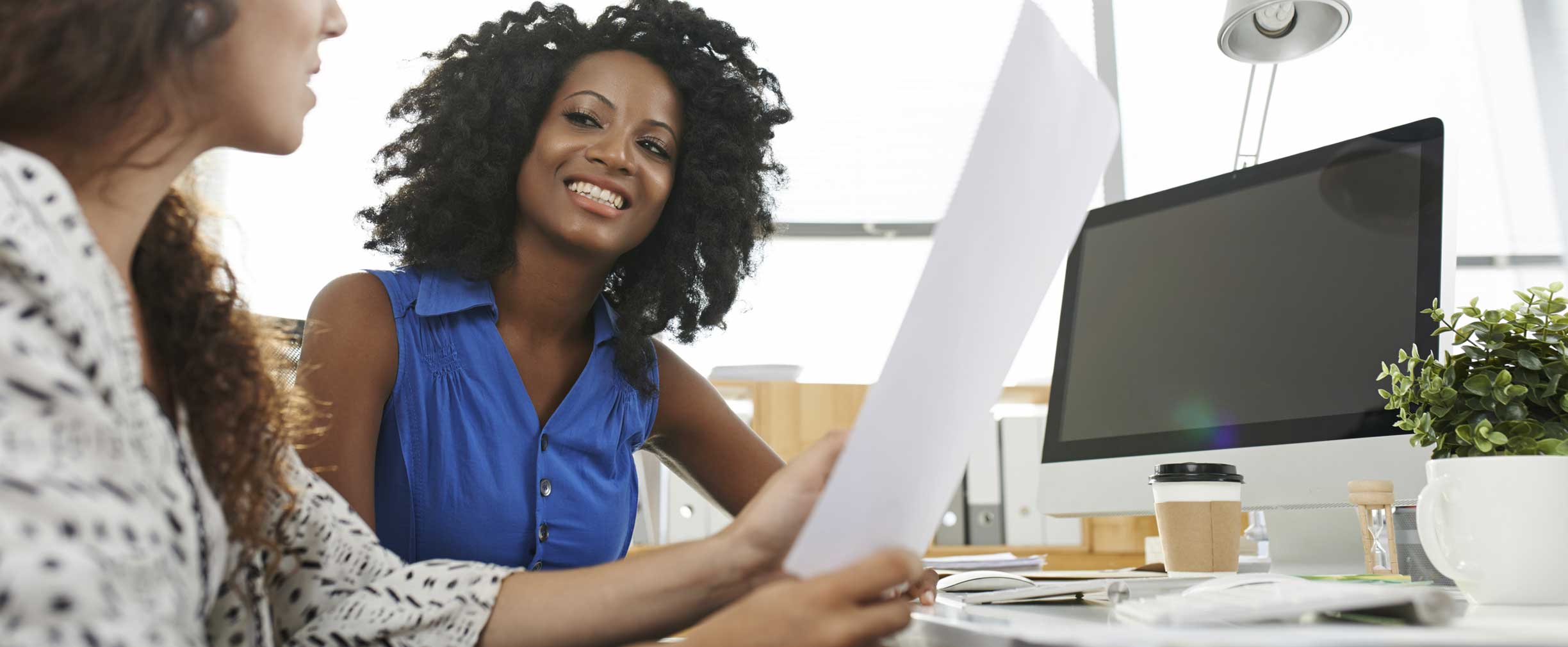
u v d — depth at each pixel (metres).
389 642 0.70
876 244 3.50
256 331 0.70
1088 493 1.34
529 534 1.11
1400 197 1.14
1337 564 1.12
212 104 0.54
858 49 3.63
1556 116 3.58
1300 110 3.60
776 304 3.43
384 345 1.08
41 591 0.36
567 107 1.21
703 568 0.70
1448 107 3.62
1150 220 1.40
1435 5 3.68
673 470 1.39
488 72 1.24
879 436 0.45
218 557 0.56
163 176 0.54
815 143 3.57
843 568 0.47
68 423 0.40
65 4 0.48
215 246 0.70
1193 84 3.59
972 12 3.68
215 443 0.62
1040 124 0.47
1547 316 0.77
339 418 1.02
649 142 1.25
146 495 0.43
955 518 2.13
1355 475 1.07
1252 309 1.24
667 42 1.30
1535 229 3.58
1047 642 0.47
